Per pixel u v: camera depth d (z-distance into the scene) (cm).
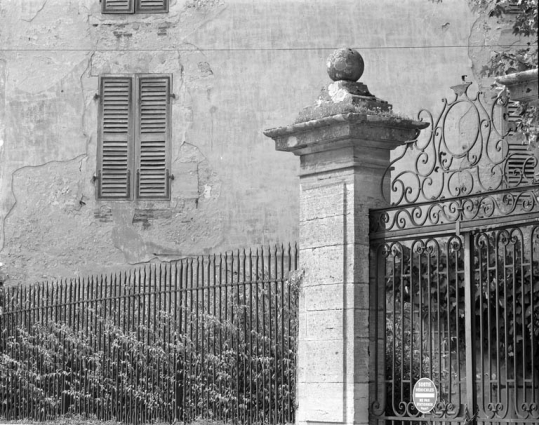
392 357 840
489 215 774
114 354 1196
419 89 1669
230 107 1692
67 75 1731
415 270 877
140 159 1703
